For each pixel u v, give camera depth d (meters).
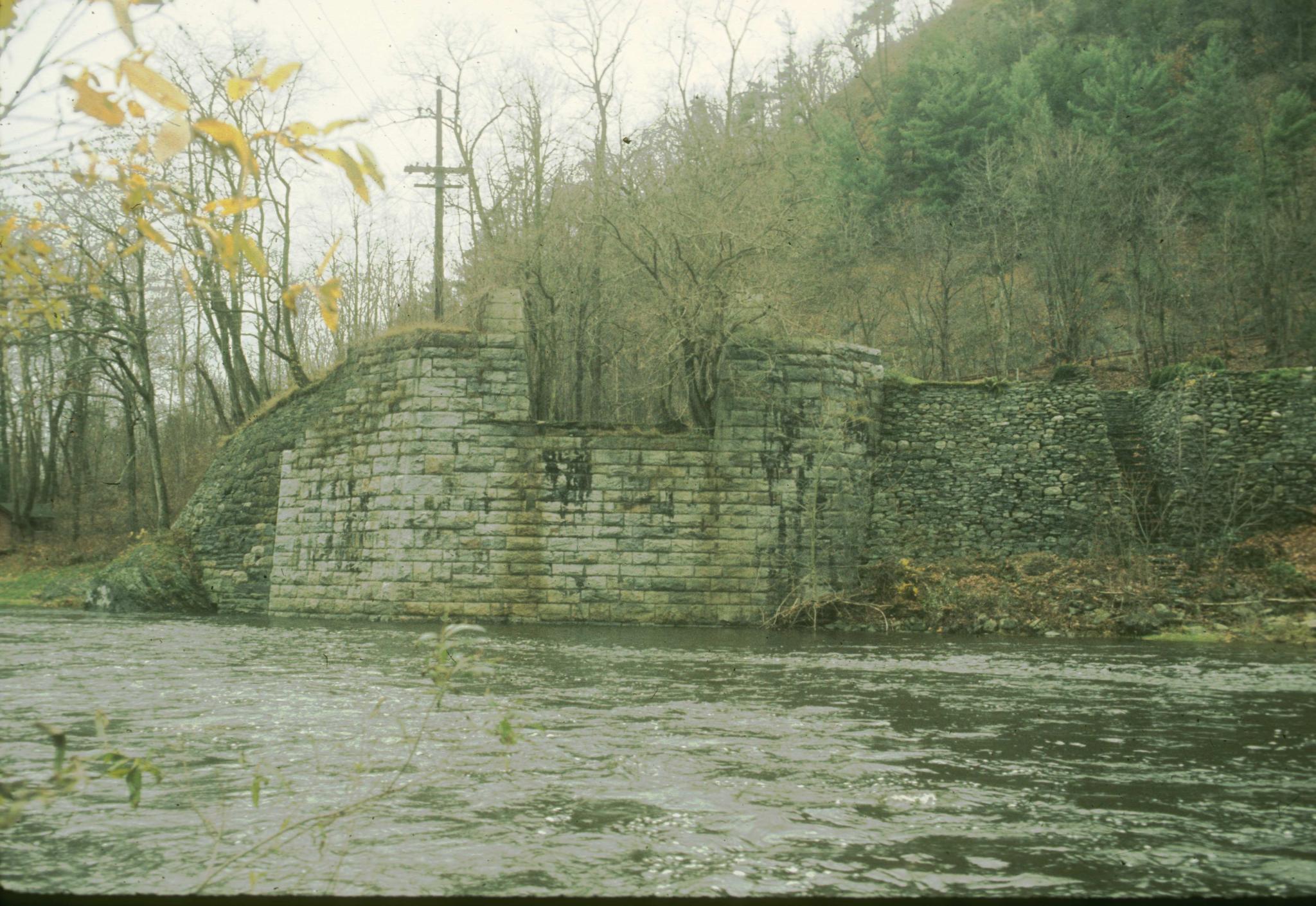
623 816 7.55
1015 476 28.22
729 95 41.62
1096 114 50.59
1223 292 40.38
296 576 27.77
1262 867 6.45
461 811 7.62
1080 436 28.23
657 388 29.08
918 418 28.94
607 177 31.94
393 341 26.62
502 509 25.72
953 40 70.81
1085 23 64.75
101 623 24.42
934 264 45.16
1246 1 59.72
